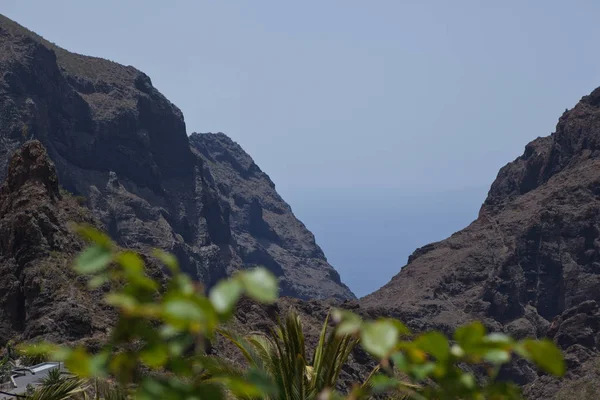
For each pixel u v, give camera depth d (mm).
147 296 3258
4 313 133250
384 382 3633
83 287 134500
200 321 3021
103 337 108375
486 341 3363
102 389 15094
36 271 134625
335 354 25766
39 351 3232
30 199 154500
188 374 3256
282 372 24688
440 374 3432
